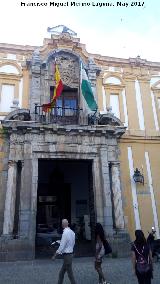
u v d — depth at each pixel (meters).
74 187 17.20
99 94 14.91
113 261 10.67
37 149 12.58
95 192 12.67
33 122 12.54
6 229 11.22
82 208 16.83
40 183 17.00
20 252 10.97
